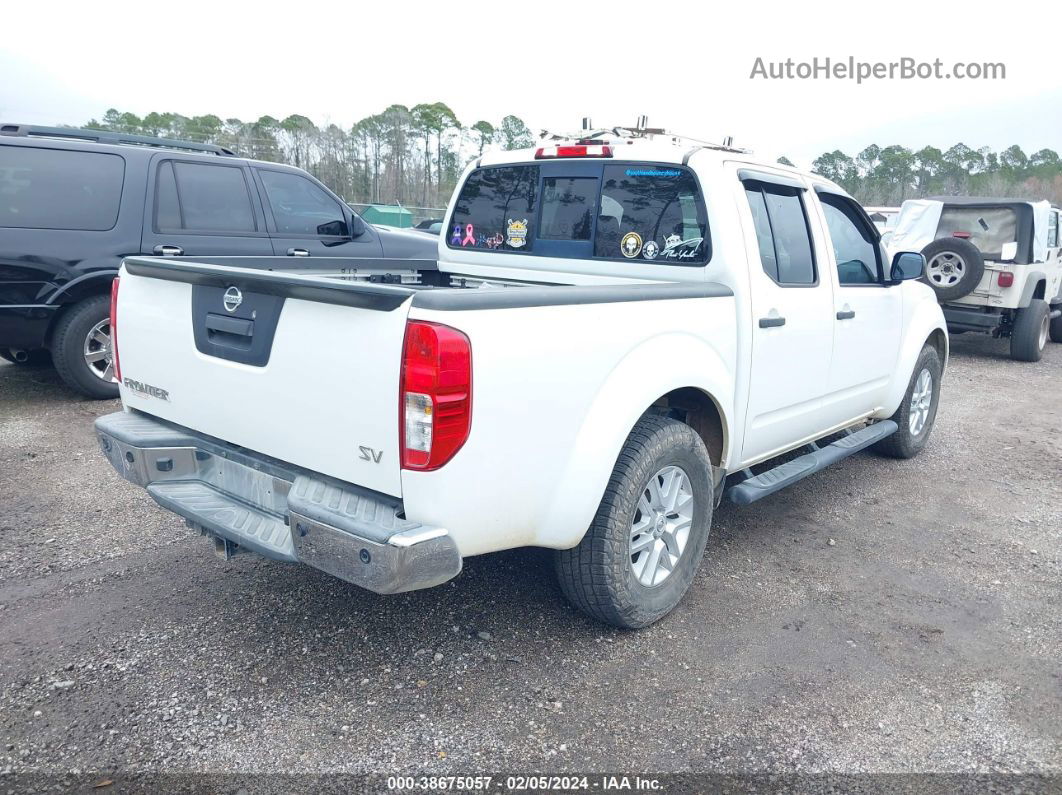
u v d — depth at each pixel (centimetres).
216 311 293
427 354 232
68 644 307
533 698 283
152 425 331
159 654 302
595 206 397
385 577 237
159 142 688
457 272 467
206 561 379
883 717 279
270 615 332
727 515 468
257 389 279
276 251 720
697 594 366
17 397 664
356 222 786
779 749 261
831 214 449
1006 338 1097
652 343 309
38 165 601
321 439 262
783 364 391
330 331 253
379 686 287
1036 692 297
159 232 649
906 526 461
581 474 281
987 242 1033
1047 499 514
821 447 504
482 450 249
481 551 266
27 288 598
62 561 376
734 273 352
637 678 297
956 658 319
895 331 508
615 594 306
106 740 255
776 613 351
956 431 682
